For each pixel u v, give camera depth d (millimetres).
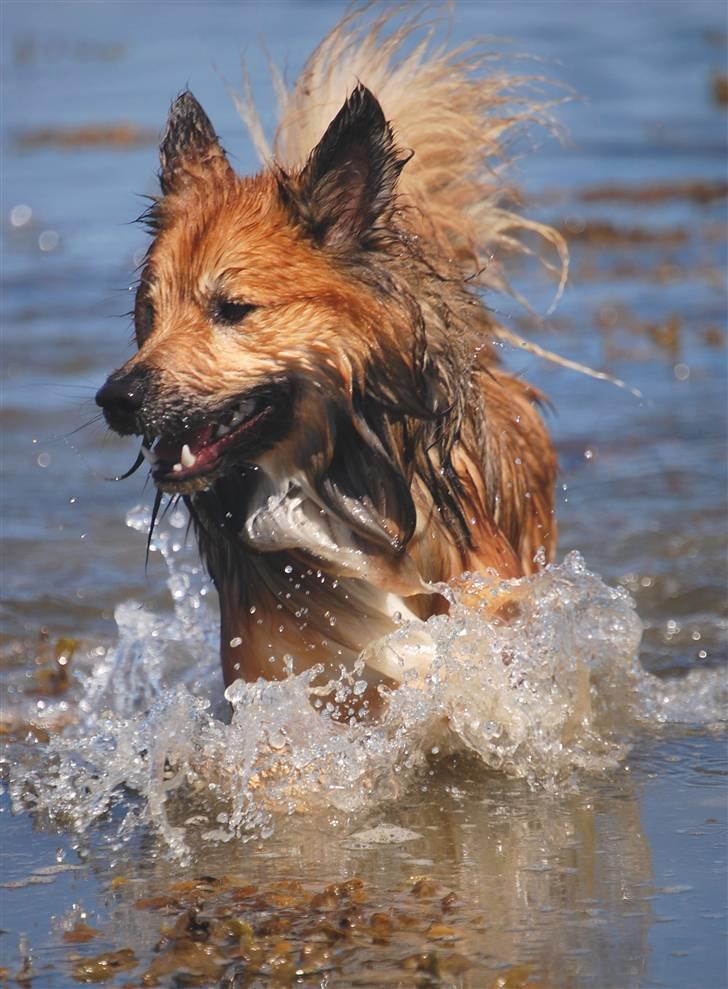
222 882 8570
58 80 56062
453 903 8156
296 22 66625
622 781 9992
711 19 71000
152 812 9680
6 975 7508
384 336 9484
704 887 8258
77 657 12938
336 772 9977
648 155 40750
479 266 11852
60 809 9844
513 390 12391
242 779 9883
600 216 33094
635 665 11641
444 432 10117
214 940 7746
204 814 9688
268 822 9523
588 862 8680
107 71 57000
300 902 8211
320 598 10055
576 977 7281
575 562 11266
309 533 9773
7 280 28062
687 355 22297
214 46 60906
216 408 9188
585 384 21062
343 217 9398
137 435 9367
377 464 9742
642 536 15422
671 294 26297
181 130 10344
